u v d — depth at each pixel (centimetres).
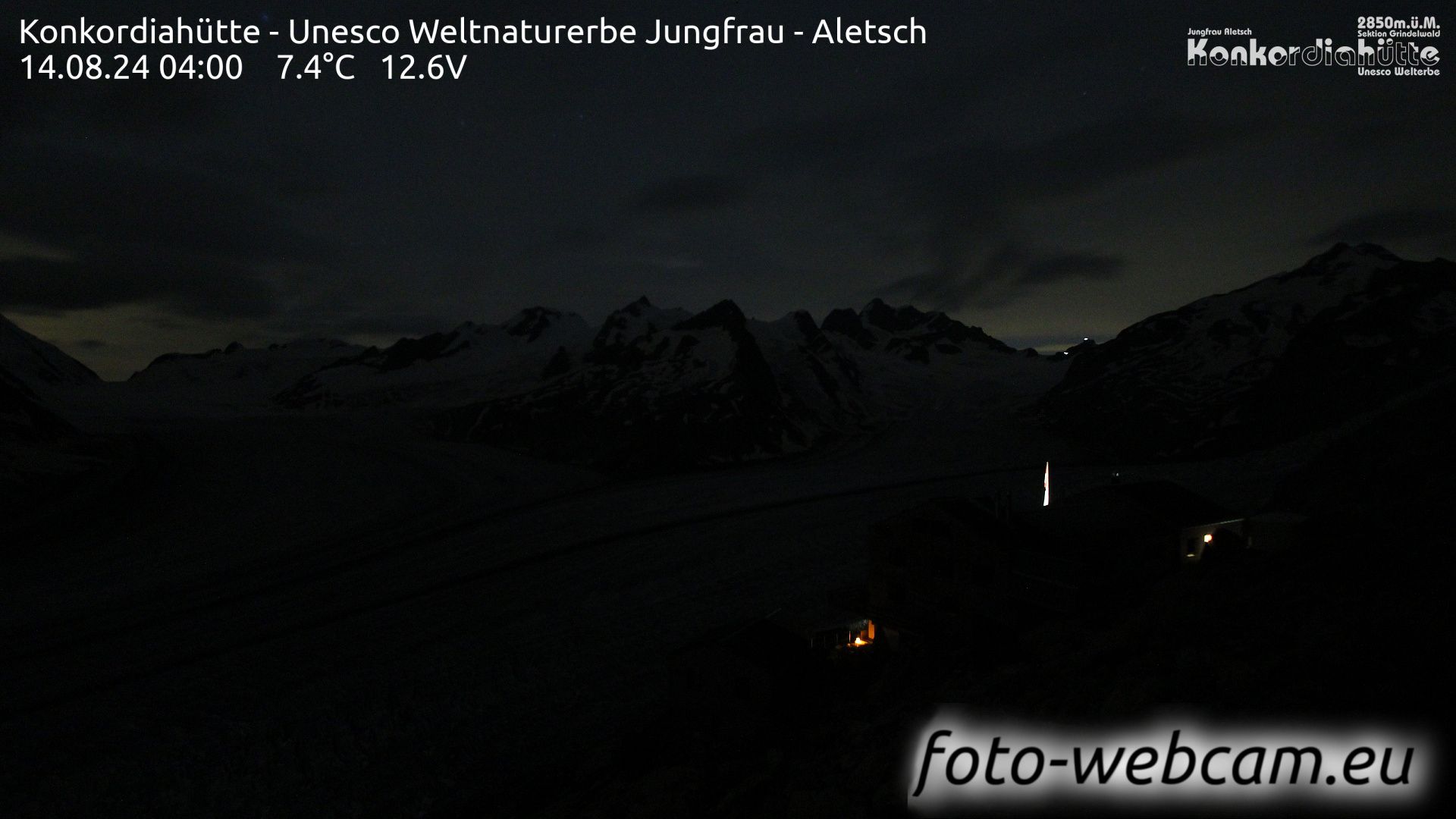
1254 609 1416
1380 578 1379
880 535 2542
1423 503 1848
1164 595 1722
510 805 2058
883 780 1254
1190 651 1286
